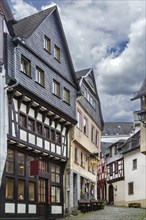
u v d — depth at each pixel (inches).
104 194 2207.2
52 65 1031.6
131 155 1845.5
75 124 1134.4
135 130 2186.3
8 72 820.0
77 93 1178.0
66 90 1116.5
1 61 799.1
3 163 781.3
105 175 2198.6
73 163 1152.2
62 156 1064.2
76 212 1093.8
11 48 846.5
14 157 845.2
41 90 951.0
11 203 812.6
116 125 3225.9
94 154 1371.8
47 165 1003.3
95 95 1457.9
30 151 909.2
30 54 919.0
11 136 820.6
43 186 979.9
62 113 1049.5
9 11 850.1
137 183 1750.7
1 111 790.5
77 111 1194.0
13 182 831.1
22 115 883.4
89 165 1374.3
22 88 856.3
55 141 1034.1
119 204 1927.9
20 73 862.5
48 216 971.9
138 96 1210.0
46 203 980.6
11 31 852.6
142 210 1294.3
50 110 987.9
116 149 2057.1
